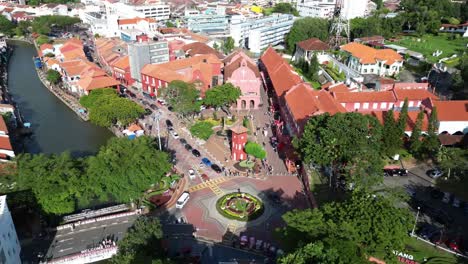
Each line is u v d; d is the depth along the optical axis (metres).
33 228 95.25
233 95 160.75
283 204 104.62
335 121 103.25
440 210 97.62
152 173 99.38
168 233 94.06
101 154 100.44
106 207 103.75
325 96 138.88
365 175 93.44
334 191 105.25
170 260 74.75
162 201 105.06
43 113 170.75
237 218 98.94
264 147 135.50
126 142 105.75
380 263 69.69
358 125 102.62
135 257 72.25
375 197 83.00
